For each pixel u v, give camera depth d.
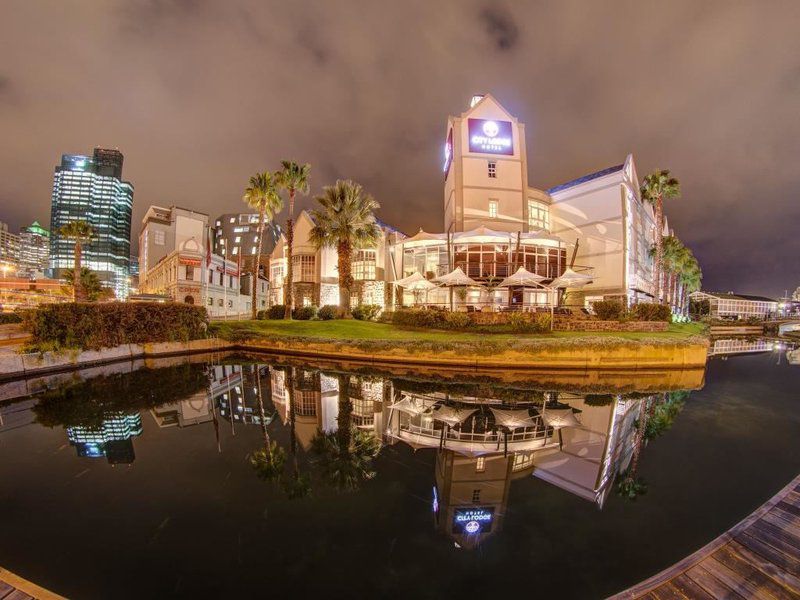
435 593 3.97
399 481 6.95
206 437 9.51
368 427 10.38
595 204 37.66
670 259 46.59
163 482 6.84
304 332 27.48
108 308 22.31
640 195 42.19
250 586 4.09
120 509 5.83
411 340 22.69
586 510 5.96
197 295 46.78
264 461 7.90
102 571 4.33
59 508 5.84
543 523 5.55
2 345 18.31
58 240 156.12
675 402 14.30
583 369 21.23
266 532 5.20
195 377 18.12
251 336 27.22
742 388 17.42
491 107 42.25
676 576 3.97
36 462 7.78
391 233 45.31
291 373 19.53
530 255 34.44
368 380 17.78
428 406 12.79
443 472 7.40
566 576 4.30
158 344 24.72
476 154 41.44
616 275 35.31
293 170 35.88
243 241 117.00
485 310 31.92
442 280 29.81
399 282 31.38
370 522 5.51
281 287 52.34
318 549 4.80
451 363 21.52
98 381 16.97
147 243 77.56
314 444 9.00
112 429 10.13
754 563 4.16
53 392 14.72
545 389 16.55
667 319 29.11
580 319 27.11
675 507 6.11
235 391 15.04
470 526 5.38
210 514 5.70
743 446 9.30
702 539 5.16
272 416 11.48
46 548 4.78
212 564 4.47
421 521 5.53
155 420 11.02
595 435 9.95
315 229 34.75
